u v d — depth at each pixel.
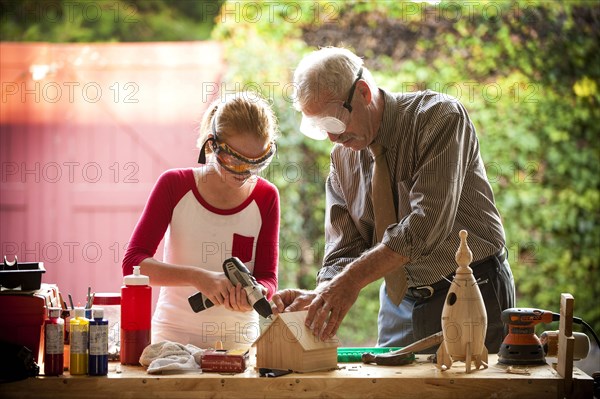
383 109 3.74
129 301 3.25
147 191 7.60
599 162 7.46
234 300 3.30
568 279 7.42
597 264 7.43
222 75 7.54
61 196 7.59
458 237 3.77
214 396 3.01
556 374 3.11
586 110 7.46
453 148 3.56
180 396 3.01
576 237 7.42
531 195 7.39
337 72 3.57
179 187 3.64
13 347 3.05
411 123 3.72
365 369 3.19
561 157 7.43
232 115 3.37
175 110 7.57
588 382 3.03
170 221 3.66
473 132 3.78
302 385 3.01
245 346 3.59
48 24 9.03
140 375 3.05
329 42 7.69
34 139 7.60
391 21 7.68
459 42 7.57
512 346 3.28
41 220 7.59
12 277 3.27
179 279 3.41
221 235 3.64
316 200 7.51
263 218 3.69
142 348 3.26
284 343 3.13
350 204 3.98
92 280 7.59
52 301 3.41
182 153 7.56
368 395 3.02
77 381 3.01
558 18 7.53
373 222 3.91
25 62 7.59
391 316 4.12
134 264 3.49
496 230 3.84
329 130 3.49
